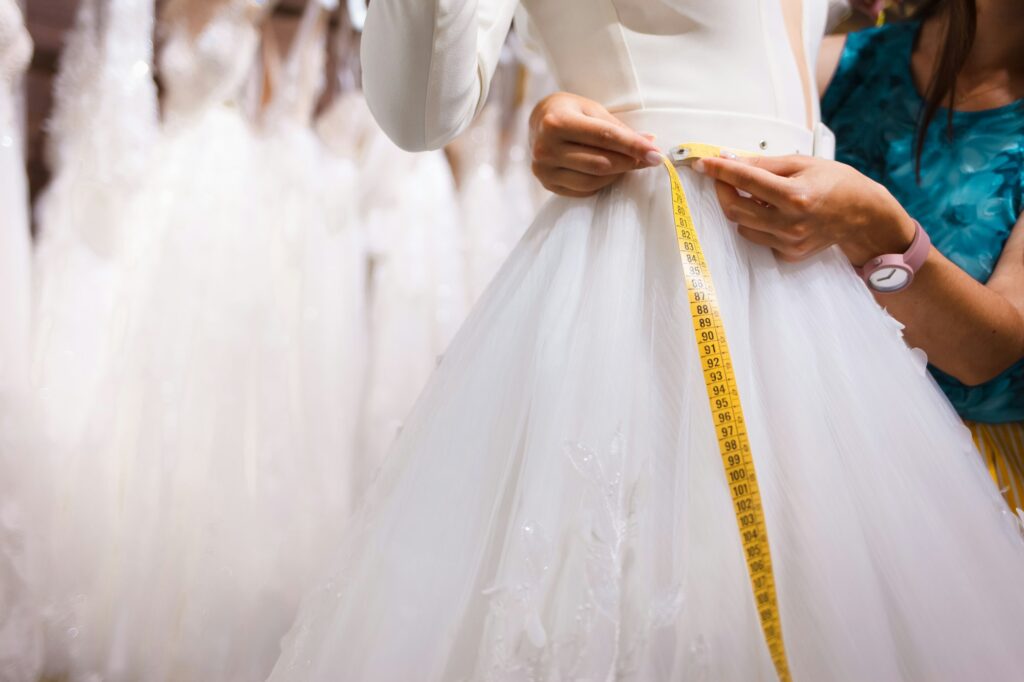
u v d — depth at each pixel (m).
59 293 1.57
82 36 1.60
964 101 1.28
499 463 0.82
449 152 2.11
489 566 0.78
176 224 1.63
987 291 1.03
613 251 0.88
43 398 1.48
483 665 0.71
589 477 0.75
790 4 1.04
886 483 0.82
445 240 1.95
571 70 1.00
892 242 0.94
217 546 1.47
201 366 1.57
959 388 1.19
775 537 0.78
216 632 1.44
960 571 0.80
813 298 0.92
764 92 0.97
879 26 1.47
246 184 1.72
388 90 0.82
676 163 0.92
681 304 0.86
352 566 0.84
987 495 0.89
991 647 0.77
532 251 0.95
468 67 0.81
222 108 1.76
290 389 1.68
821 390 0.85
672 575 0.73
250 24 1.72
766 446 0.81
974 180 1.22
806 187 0.87
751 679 0.73
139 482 1.47
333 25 1.92
